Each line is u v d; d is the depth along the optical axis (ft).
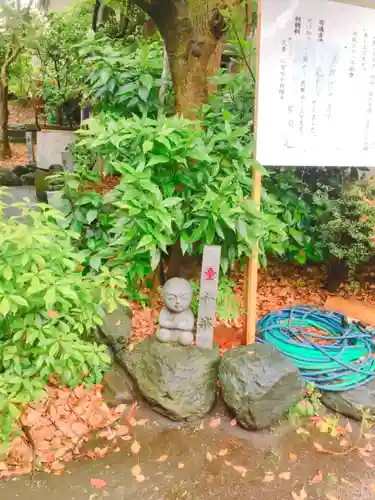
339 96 11.75
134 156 11.21
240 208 10.96
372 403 11.16
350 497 9.10
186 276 13.92
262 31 10.62
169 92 16.01
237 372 10.65
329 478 9.54
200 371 11.00
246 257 12.05
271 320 13.88
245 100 14.51
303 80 11.28
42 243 8.74
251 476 9.52
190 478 9.41
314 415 11.26
